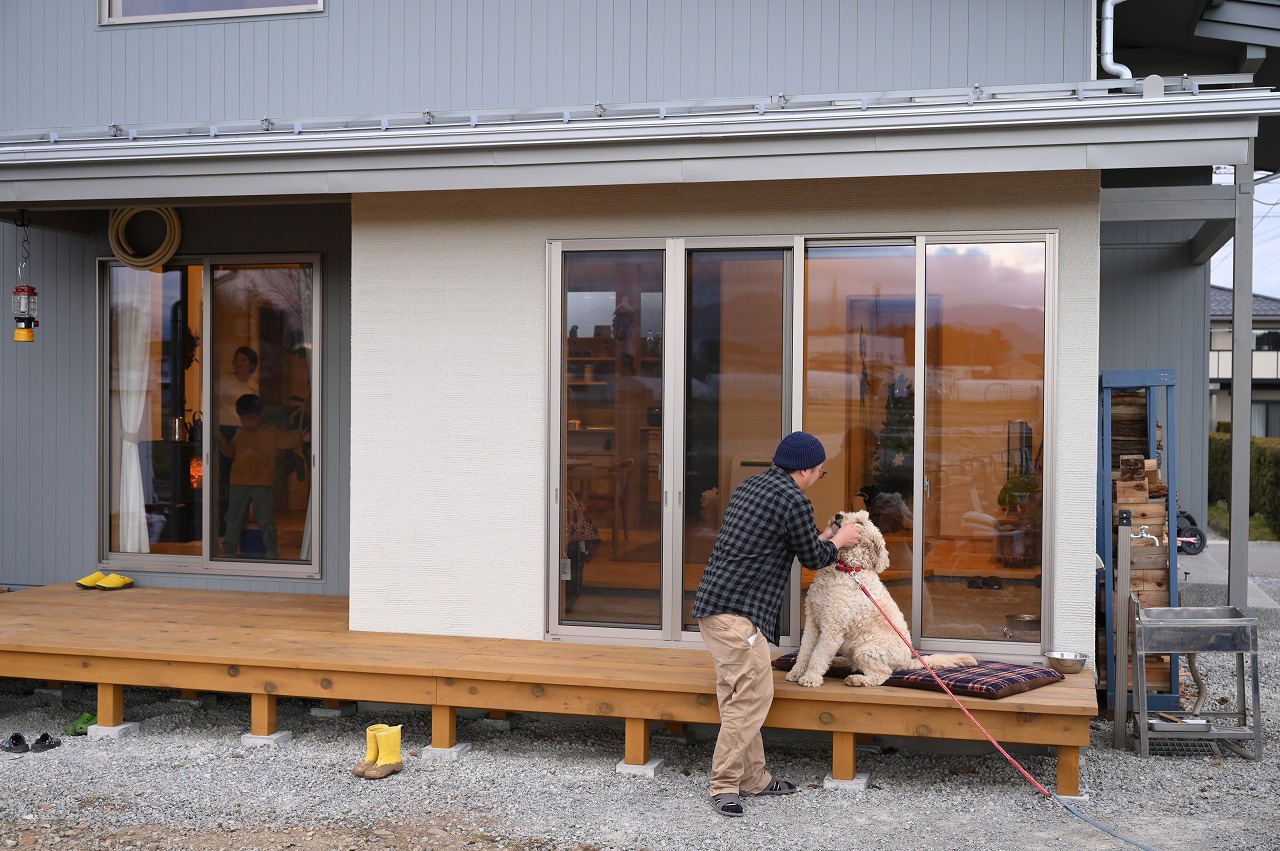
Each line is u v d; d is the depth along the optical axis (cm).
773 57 628
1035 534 505
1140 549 535
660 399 541
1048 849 391
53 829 421
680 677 474
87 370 727
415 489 567
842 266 523
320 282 687
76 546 730
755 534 437
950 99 479
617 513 546
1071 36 596
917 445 514
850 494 523
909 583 517
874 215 518
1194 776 468
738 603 436
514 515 556
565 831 415
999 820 421
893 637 464
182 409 718
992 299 508
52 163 562
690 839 405
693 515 539
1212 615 511
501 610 559
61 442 732
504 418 557
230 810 440
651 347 542
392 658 512
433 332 564
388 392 570
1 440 741
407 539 568
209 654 523
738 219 530
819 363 526
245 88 698
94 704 608
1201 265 753
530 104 659
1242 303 588
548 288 550
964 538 512
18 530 739
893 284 518
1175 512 533
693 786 464
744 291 534
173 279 718
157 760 504
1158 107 447
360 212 571
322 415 688
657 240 539
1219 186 596
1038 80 599
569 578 552
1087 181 497
